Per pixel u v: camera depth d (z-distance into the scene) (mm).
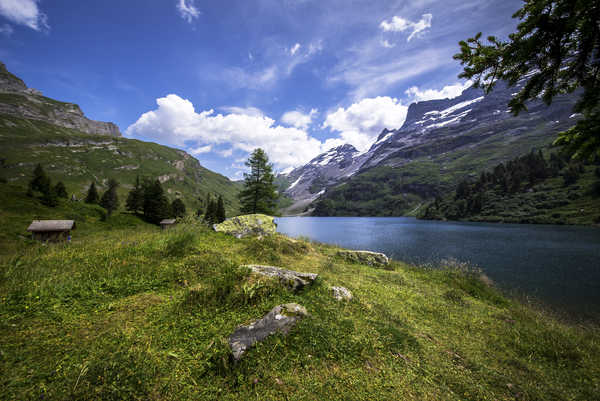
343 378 2695
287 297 4664
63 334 2625
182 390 2004
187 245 7289
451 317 6305
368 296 6980
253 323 3203
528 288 16000
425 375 3170
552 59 2768
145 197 64250
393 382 2822
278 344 2939
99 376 1786
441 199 139750
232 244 10359
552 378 3668
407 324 5176
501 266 23156
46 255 5676
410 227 76938
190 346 2742
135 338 2713
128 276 4867
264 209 34094
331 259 12383
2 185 56656
